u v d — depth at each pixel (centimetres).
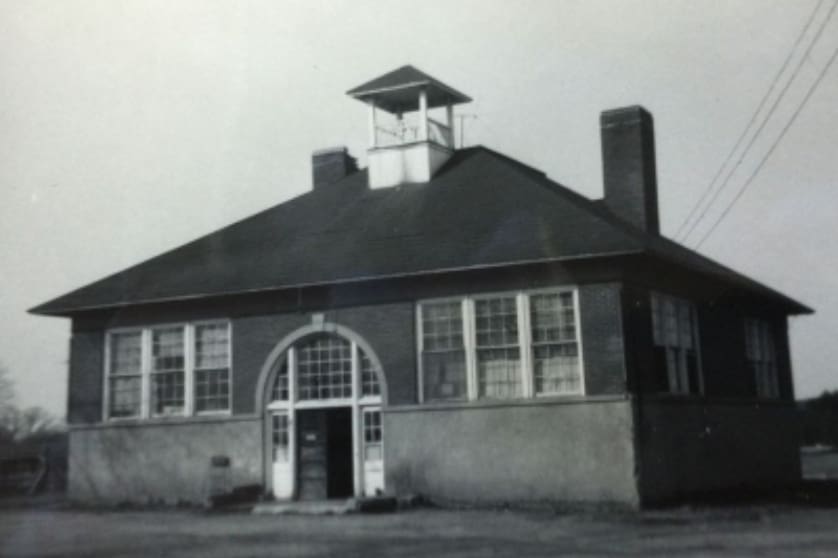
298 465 2498
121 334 2734
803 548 1468
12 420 4306
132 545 1708
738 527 1794
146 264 2872
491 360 2308
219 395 2606
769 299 3016
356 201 2812
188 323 2644
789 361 3288
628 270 2222
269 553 1546
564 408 2205
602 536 1686
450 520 2002
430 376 2358
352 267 2452
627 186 2853
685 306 2545
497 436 2261
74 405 2741
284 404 2523
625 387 2152
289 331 2517
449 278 2356
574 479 2175
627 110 2880
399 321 2400
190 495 2572
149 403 2661
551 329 2253
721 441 2617
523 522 1942
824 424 6200
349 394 2481
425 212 2603
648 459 2188
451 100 2942
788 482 3066
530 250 2252
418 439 2339
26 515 2428
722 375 2695
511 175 2633
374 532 1806
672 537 1650
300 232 2750
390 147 2823
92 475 2691
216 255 2780
